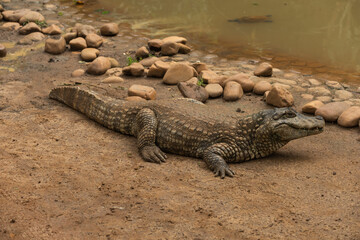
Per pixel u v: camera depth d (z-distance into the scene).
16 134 8.14
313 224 5.62
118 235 5.34
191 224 5.59
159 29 15.50
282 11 17.84
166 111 8.05
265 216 5.79
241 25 16.06
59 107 9.52
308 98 10.14
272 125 7.25
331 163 7.37
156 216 5.75
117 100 8.85
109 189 6.42
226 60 12.71
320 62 12.59
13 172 6.77
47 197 6.13
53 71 11.58
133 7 18.44
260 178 6.86
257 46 13.92
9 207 5.84
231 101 10.06
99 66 11.44
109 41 14.16
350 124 8.70
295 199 6.22
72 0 19.25
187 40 14.43
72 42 13.16
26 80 10.88
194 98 9.83
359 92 10.45
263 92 10.37
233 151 7.36
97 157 7.45
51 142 7.92
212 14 17.47
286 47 13.84
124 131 8.43
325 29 15.58
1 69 11.52
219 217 5.75
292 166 7.27
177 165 7.32
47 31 14.46
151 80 11.24
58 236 5.30
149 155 7.47
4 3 17.97
